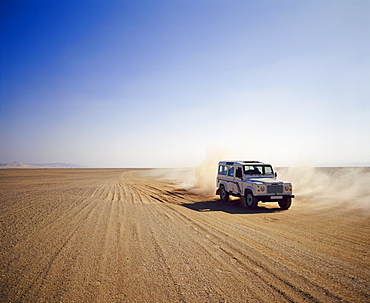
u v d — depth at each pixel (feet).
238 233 22.25
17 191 55.47
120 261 15.40
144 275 13.41
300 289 11.82
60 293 11.50
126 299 10.94
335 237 20.89
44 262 15.25
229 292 11.55
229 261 15.39
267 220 28.40
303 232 22.66
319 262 15.24
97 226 24.21
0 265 14.83
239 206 39.81
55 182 85.81
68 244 18.70
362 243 19.19
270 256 16.25
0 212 30.91
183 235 21.47
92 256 16.26
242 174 40.50
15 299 10.98
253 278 13.00
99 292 11.57
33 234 21.35
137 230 22.94
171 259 15.75
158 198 48.24
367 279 12.94
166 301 10.77
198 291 11.64
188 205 40.57
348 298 11.04
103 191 56.90
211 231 22.94
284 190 36.73
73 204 37.17
